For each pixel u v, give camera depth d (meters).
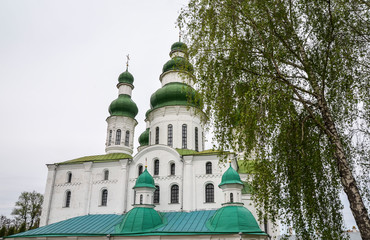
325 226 14.70
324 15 15.58
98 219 40.06
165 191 40.56
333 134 13.91
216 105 15.92
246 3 15.87
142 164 43.34
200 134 48.84
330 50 15.30
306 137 15.34
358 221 12.33
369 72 15.78
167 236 32.81
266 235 31.30
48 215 43.50
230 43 15.93
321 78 15.68
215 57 16.58
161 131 47.72
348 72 15.38
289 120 14.36
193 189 39.88
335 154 14.00
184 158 41.38
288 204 15.07
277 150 15.32
